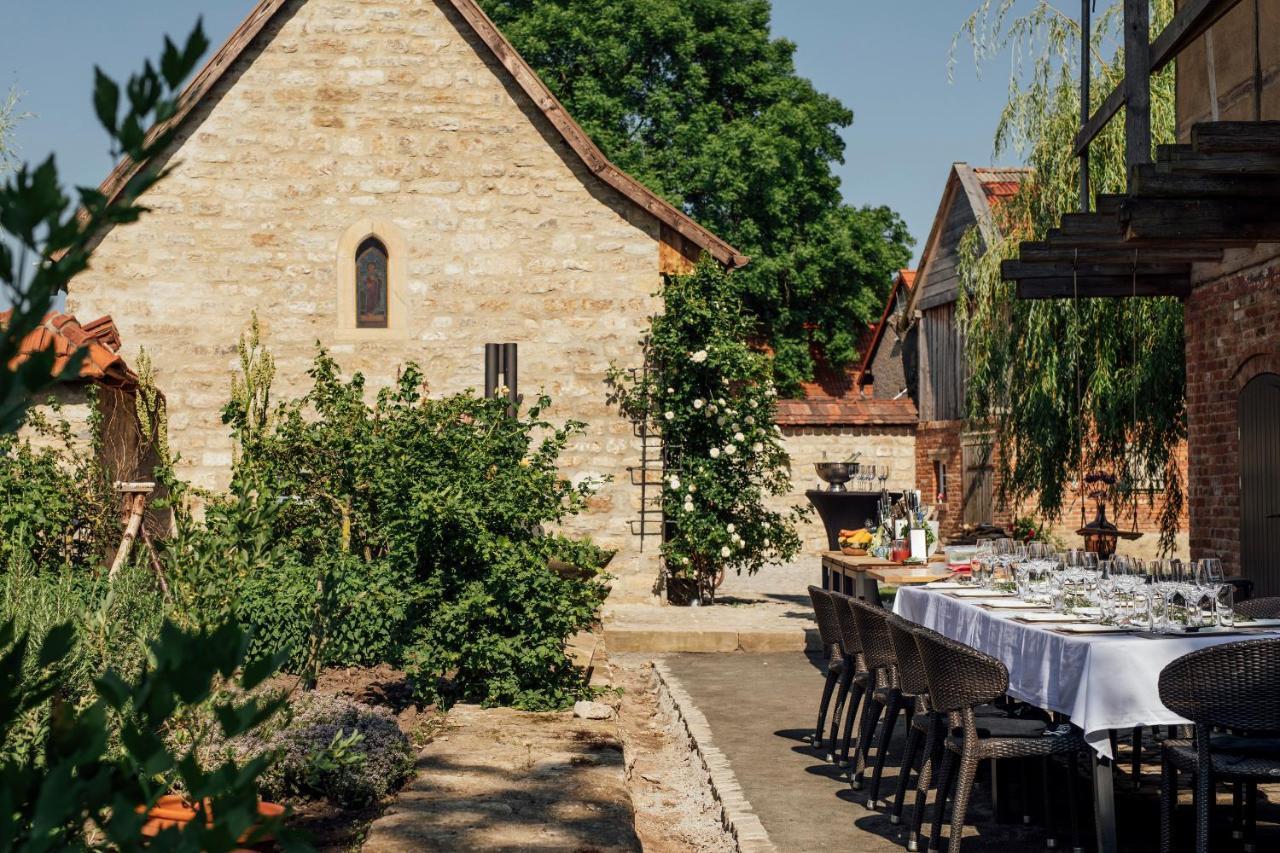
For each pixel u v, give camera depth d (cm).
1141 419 1354
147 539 1069
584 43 2927
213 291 1525
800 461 2586
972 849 600
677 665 1223
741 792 689
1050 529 1817
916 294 2625
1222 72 1072
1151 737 840
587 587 869
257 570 849
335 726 619
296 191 1542
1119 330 1371
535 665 809
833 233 3147
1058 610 687
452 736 700
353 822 550
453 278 1566
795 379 3222
